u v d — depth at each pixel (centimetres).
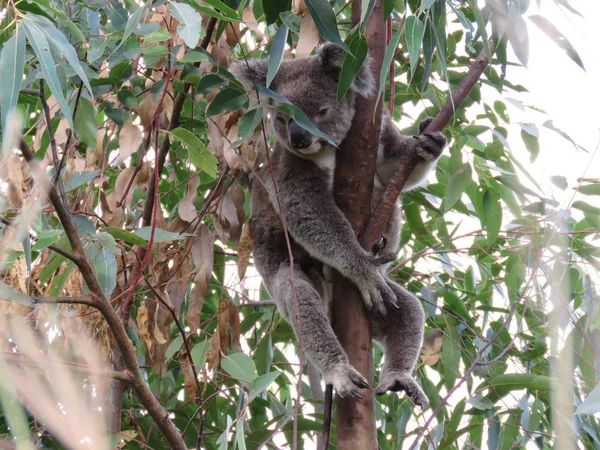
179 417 618
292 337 711
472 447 592
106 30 570
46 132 516
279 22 509
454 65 681
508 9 501
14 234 410
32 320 438
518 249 643
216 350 513
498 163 674
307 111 632
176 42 534
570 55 495
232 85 503
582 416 593
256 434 554
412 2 623
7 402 288
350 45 462
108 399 512
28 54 454
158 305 540
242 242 546
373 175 529
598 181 575
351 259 534
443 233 700
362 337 515
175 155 659
